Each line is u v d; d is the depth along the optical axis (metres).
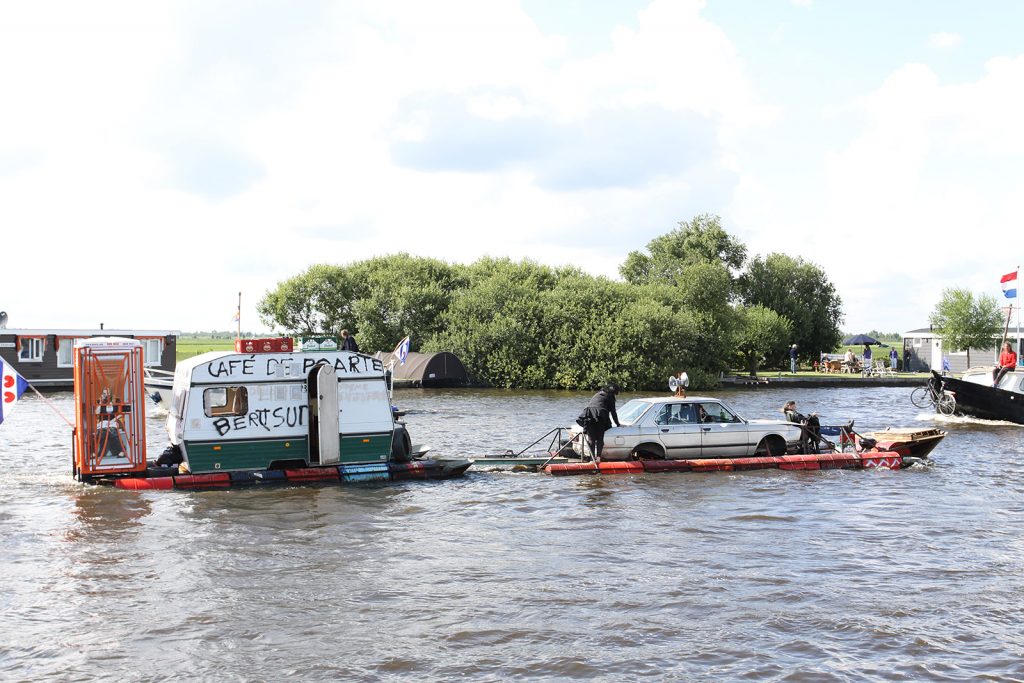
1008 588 13.37
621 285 68.50
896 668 10.38
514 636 11.36
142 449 20.88
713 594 13.02
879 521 17.84
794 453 25.25
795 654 10.80
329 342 22.08
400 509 18.64
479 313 66.06
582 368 61.69
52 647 10.94
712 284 72.31
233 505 18.83
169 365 59.03
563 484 21.55
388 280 72.50
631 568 14.35
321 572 14.04
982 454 28.45
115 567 14.23
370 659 10.62
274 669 10.33
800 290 98.25
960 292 76.81
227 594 12.94
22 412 40.19
